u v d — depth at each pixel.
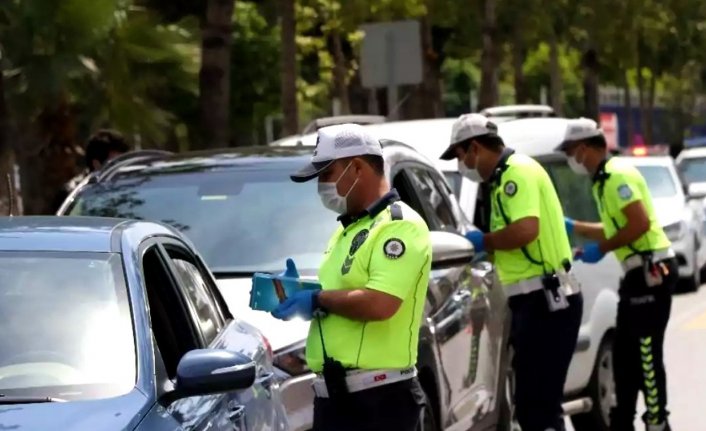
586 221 25.88
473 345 18.86
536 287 18.62
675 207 49.44
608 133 130.75
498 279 20.45
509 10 78.44
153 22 30.50
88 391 10.34
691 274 49.38
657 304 21.48
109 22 27.08
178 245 13.20
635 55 109.31
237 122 71.31
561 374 18.88
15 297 11.12
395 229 12.84
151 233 12.45
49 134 29.61
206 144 38.62
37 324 10.88
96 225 12.17
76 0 26.16
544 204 18.61
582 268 23.36
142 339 10.80
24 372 10.55
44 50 26.52
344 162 12.94
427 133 25.42
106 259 11.46
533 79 132.88
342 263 13.04
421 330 16.56
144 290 11.29
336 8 59.78
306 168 13.05
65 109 29.56
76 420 9.62
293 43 50.88
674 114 164.50
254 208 17.97
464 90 148.88
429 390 17.03
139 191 18.53
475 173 18.70
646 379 21.70
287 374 14.43
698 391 27.98
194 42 37.56
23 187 30.20
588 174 21.45
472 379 18.84
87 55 27.81
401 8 61.12
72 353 10.68
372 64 36.50
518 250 18.64
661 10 103.19
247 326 14.08
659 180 50.50
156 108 31.73
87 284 11.21
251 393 12.32
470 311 18.77
